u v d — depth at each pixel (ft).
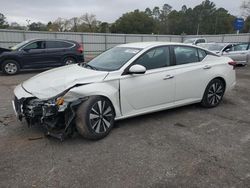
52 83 12.66
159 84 15.03
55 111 11.76
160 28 291.99
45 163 10.75
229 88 19.33
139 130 14.32
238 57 45.88
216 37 117.50
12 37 76.48
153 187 9.23
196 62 17.28
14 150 11.85
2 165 10.59
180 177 9.85
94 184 9.37
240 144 12.73
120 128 14.56
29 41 37.68
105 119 13.19
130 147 12.26
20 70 37.73
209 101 18.29
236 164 10.81
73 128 12.64
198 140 13.14
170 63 15.88
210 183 9.48
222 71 18.43
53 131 12.53
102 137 13.12
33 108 12.07
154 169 10.38
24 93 12.82
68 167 10.47
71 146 12.29
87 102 12.28
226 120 16.16
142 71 13.60
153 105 15.20
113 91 13.29
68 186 9.26
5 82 30.09
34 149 11.96
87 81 12.80
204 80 17.46
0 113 17.19
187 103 17.04
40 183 9.42
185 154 11.63
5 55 35.58
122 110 13.93
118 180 9.62
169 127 14.83
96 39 96.53
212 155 11.57
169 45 16.17
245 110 18.39
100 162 10.87
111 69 14.08
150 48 15.25
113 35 100.73
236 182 9.55
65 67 15.81
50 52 38.50
